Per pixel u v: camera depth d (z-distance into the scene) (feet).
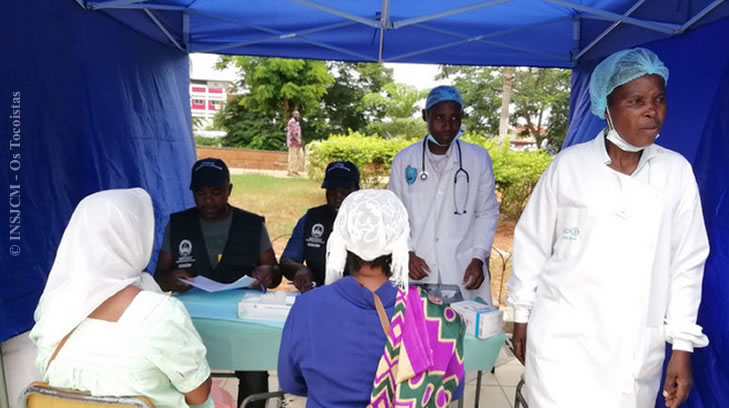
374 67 79.20
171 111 15.26
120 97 11.94
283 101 64.34
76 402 4.56
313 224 9.96
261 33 15.42
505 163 35.09
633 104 5.35
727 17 8.63
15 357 7.97
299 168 51.16
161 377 4.95
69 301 4.60
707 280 7.25
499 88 69.00
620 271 5.54
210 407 5.75
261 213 34.12
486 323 6.73
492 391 11.65
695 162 8.32
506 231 32.76
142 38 13.25
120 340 4.67
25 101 8.28
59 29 9.36
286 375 4.56
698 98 9.00
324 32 15.19
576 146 6.14
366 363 4.17
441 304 4.48
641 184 5.49
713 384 6.95
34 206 8.38
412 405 4.10
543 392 5.87
